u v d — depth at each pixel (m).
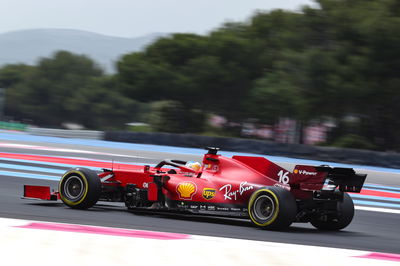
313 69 57.44
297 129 69.06
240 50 79.00
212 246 10.40
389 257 10.83
